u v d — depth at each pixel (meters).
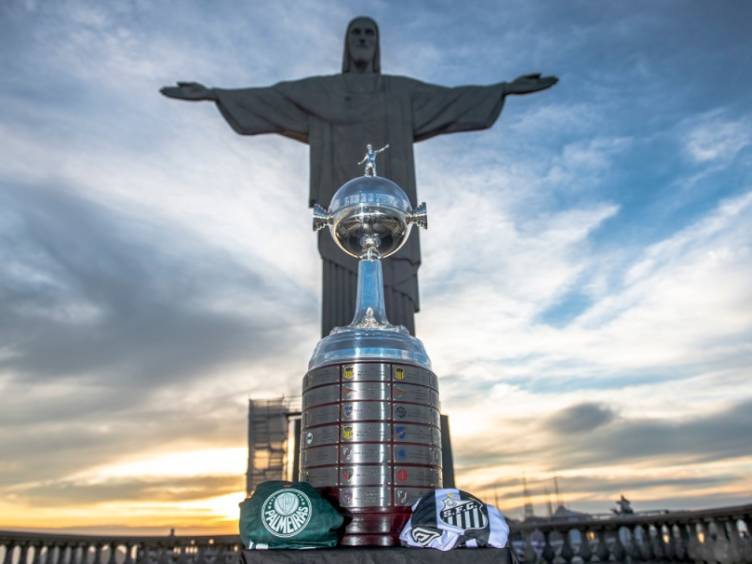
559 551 9.19
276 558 2.31
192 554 10.08
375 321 3.12
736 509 6.45
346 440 2.72
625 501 10.39
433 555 2.30
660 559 7.94
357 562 2.29
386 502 2.62
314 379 2.89
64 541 8.85
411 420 2.78
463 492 2.48
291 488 2.51
